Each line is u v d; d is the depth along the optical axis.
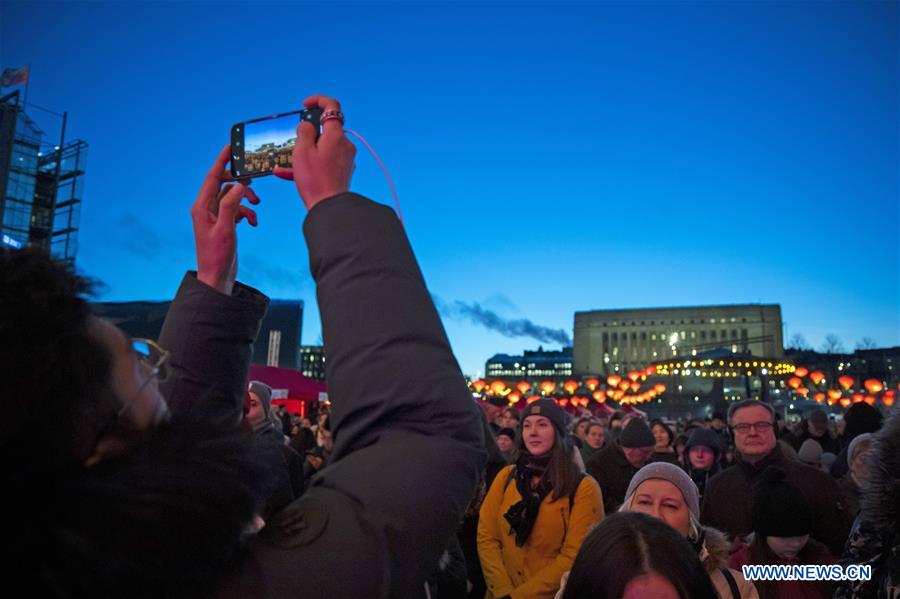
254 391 3.88
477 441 0.79
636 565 1.63
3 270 0.56
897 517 2.43
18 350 0.53
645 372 38.75
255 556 0.63
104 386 0.59
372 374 0.74
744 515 4.21
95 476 0.54
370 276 0.78
